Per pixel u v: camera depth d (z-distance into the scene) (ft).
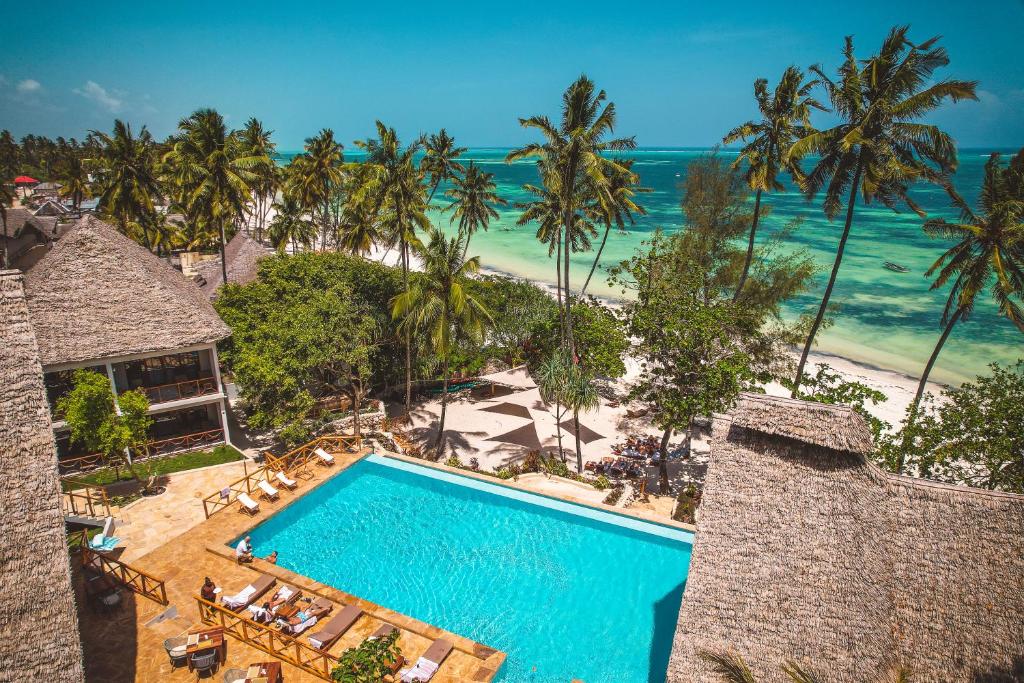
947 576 40.75
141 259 90.02
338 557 64.28
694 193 146.00
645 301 105.40
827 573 41.81
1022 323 79.41
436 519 70.95
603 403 124.47
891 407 127.13
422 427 111.04
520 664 50.83
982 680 37.99
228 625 50.55
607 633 54.24
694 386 89.15
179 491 75.15
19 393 41.88
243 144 232.53
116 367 89.81
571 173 92.89
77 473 79.10
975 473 71.10
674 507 77.77
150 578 52.11
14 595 38.55
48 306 78.18
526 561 63.77
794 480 44.65
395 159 102.73
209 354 97.50
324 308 97.04
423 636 50.42
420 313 96.07
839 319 189.78
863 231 332.60
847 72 80.69
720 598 42.39
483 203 179.83
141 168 178.19
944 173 78.48
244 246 147.95
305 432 84.99
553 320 119.75
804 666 39.91
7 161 507.71
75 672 39.47
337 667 42.52
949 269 82.94
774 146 118.42
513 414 116.57
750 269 142.10
